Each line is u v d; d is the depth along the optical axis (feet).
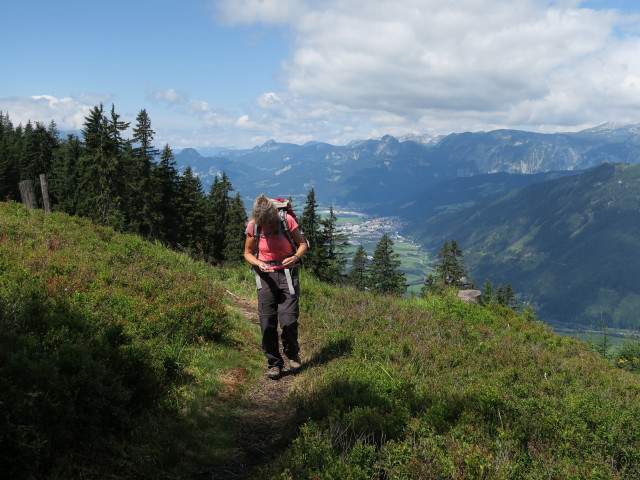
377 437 12.97
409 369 20.75
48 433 9.27
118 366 12.90
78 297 18.15
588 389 21.57
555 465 11.37
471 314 39.04
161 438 11.66
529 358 26.55
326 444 11.83
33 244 26.86
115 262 28.19
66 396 9.99
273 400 17.34
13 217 35.01
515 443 12.64
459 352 24.93
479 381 19.38
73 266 23.15
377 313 33.27
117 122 139.95
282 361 19.93
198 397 15.14
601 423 14.29
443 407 14.71
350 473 10.39
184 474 10.84
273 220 18.25
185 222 153.17
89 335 14.37
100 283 21.77
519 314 49.34
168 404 13.41
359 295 41.73
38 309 14.37
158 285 25.46
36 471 8.48
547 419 14.12
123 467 9.99
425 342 26.27
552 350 33.01
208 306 23.45
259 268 18.99
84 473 9.13
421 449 11.68
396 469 10.66
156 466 10.64
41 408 9.34
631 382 26.45
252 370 20.02
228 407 15.62
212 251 165.37
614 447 12.80
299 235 18.92
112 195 129.08
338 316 31.07
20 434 8.21
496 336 32.22
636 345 54.39
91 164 132.98
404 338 26.55
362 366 19.98
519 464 11.23
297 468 10.88
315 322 29.25
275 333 19.45
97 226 39.63
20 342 11.49
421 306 42.09
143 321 18.79
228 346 21.97
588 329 81.30
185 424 12.87
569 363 27.58
